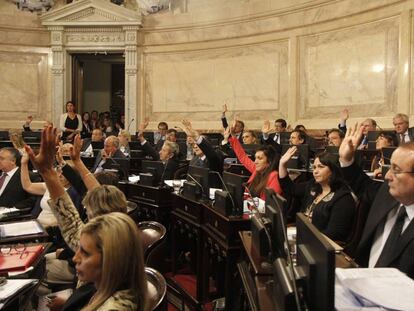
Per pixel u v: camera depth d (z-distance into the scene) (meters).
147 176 4.65
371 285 1.50
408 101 7.61
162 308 1.63
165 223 4.43
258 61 10.41
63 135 10.41
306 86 9.59
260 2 10.28
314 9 9.33
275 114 10.13
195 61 11.40
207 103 11.27
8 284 1.94
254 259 1.97
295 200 3.62
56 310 2.68
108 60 13.07
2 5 11.77
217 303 3.10
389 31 7.97
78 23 11.76
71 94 12.27
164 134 9.50
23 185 4.17
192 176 3.84
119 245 1.45
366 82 8.39
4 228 2.94
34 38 11.93
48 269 3.22
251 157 5.91
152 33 11.83
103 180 3.57
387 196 2.28
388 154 4.32
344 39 8.80
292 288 1.22
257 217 2.19
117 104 15.35
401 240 1.99
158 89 11.84
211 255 3.38
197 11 11.31
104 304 1.41
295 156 5.05
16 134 4.85
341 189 2.90
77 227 2.28
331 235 2.80
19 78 11.87
